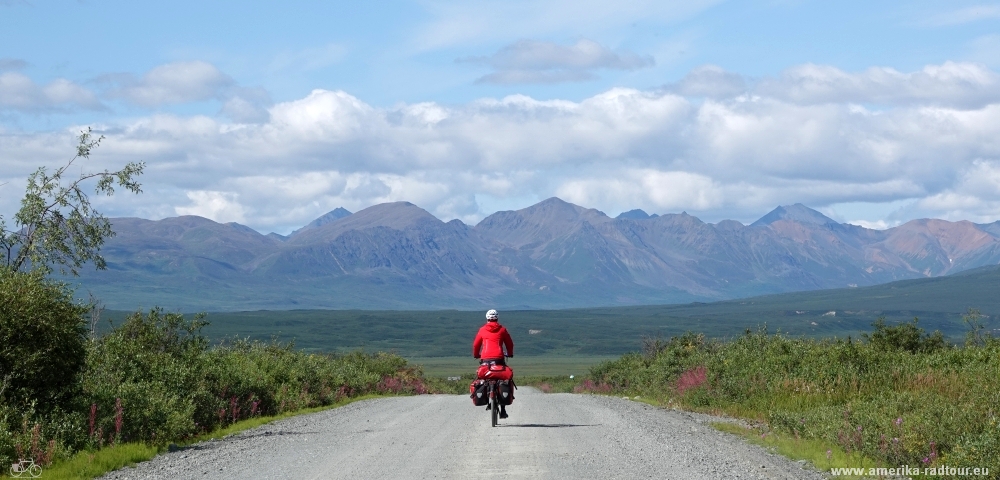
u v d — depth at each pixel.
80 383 15.82
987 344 26.16
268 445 15.83
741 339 34.12
